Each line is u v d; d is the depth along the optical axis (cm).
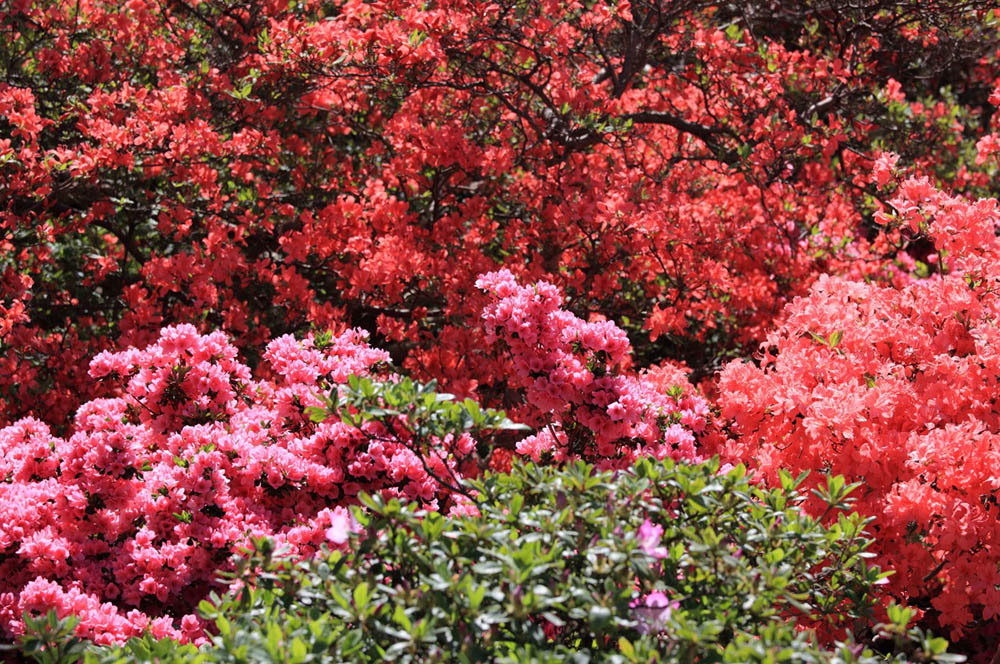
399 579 214
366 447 328
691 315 604
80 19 601
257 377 512
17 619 281
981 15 596
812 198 614
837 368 354
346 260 574
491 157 537
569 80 537
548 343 326
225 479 321
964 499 306
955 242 381
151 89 584
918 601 342
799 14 645
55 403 498
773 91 568
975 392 342
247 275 539
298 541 298
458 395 481
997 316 351
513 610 186
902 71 705
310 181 621
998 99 521
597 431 331
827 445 337
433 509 305
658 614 198
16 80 588
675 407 363
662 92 632
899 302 391
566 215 517
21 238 531
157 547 318
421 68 520
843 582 240
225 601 224
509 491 237
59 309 564
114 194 561
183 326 340
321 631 190
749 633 209
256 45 592
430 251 550
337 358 364
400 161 551
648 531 204
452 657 192
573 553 209
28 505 309
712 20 641
